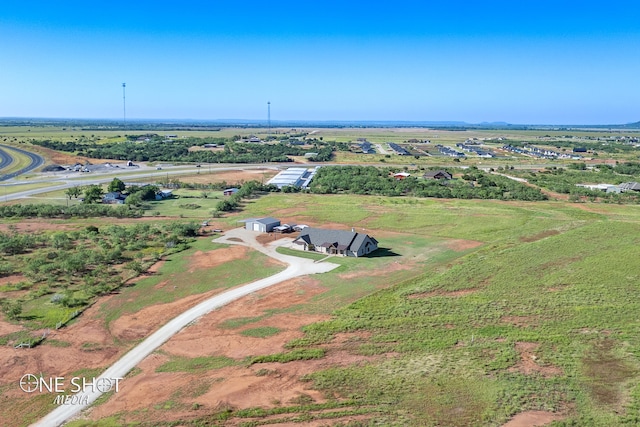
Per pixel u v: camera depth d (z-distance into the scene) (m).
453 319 47.97
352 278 62.22
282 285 59.72
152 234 84.88
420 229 90.44
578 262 65.50
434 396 34.41
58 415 33.69
